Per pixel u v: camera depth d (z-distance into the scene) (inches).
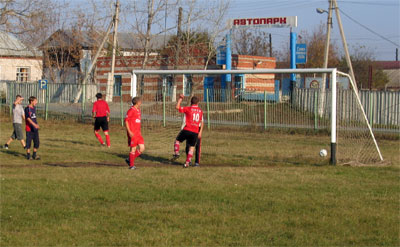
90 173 401.4
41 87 1024.9
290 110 626.8
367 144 555.2
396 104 868.6
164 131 604.7
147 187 346.0
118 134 791.1
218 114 699.4
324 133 599.5
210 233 242.1
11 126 889.5
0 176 380.2
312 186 360.8
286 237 238.7
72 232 240.8
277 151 570.3
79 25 1553.9
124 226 251.8
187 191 334.6
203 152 564.7
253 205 298.5
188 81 1146.0
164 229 247.3
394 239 237.5
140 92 776.9
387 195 332.8
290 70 493.4
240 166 475.8
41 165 458.0
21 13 1032.8
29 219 262.7
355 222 265.0
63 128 869.2
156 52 1291.8
